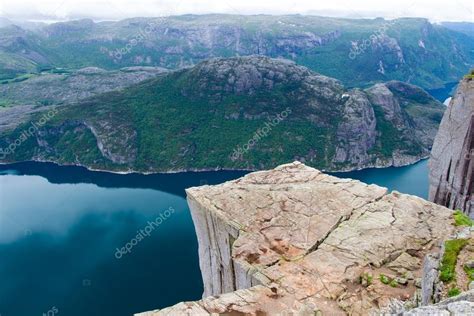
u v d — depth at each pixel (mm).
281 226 52812
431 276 35438
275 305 39844
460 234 39688
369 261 45812
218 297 40625
